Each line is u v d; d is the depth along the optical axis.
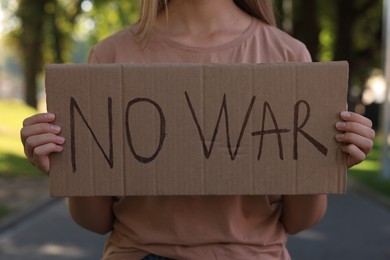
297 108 1.78
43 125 1.76
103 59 2.01
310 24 20.11
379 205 9.34
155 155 1.79
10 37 25.28
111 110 1.79
